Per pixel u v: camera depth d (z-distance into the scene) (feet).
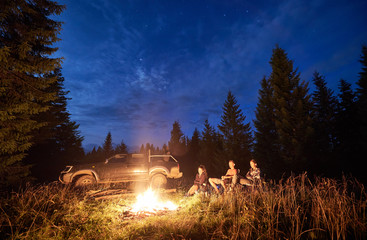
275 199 12.27
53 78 22.33
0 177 20.11
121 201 17.90
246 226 9.61
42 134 37.76
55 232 10.27
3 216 11.03
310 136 33.88
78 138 61.00
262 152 49.83
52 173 46.26
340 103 61.62
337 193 10.24
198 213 13.17
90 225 11.57
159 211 15.40
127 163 27.17
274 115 46.91
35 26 22.24
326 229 8.96
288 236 8.71
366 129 40.04
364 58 44.88
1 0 18.02
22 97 20.08
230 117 55.01
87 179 24.90
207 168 59.72
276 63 42.63
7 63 18.20
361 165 36.94
